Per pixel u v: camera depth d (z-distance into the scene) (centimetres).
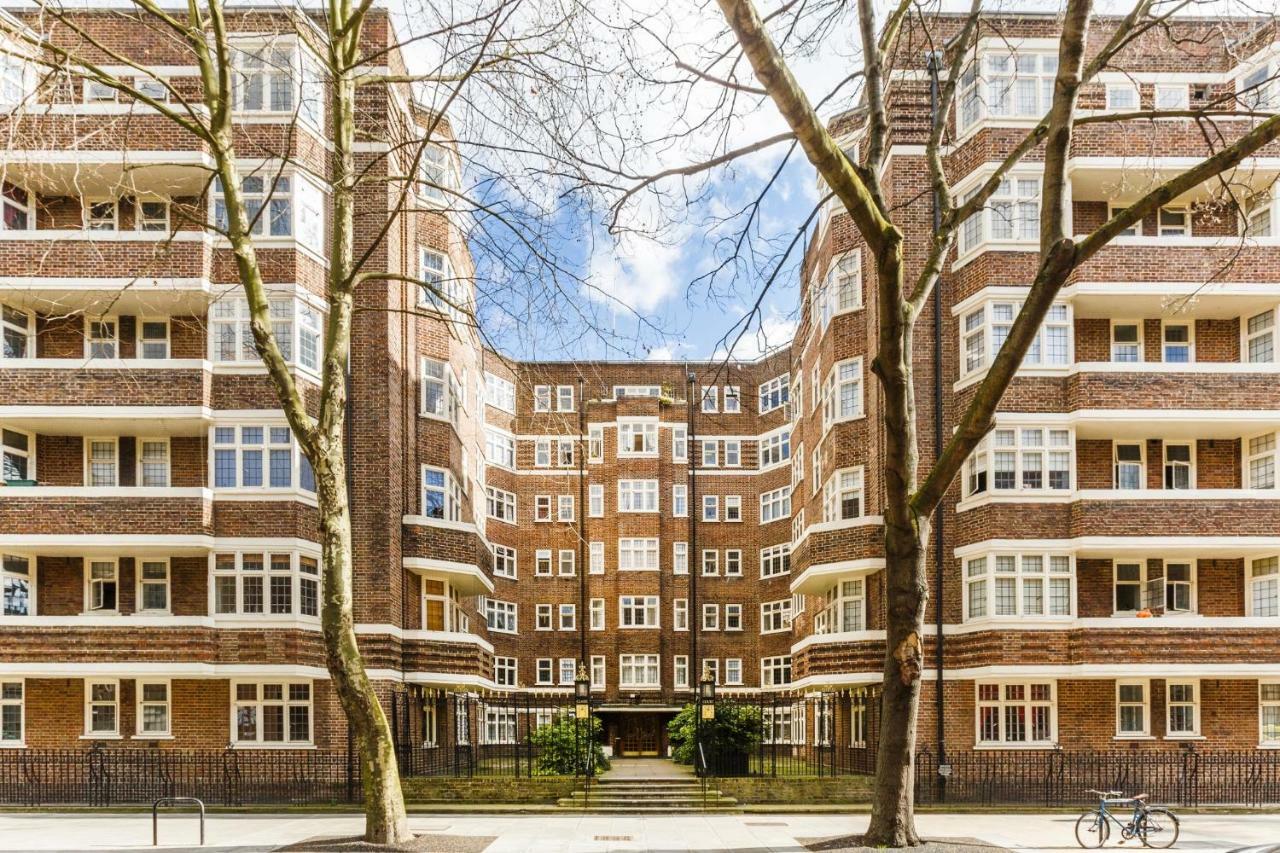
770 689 4259
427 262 2800
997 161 2428
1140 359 2519
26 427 2352
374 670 2355
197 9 1441
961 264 2531
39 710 2278
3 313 2341
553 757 2428
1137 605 2419
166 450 2427
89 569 2359
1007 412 2377
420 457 2717
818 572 2627
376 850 1332
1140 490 2314
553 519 4519
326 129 2481
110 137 1995
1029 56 2466
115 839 1602
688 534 4528
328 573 1403
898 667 1225
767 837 1666
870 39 1235
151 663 2175
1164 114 1250
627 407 4525
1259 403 2334
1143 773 2266
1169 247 2375
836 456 2762
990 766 2278
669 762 3597
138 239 2298
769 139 1197
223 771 2209
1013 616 2286
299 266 2359
